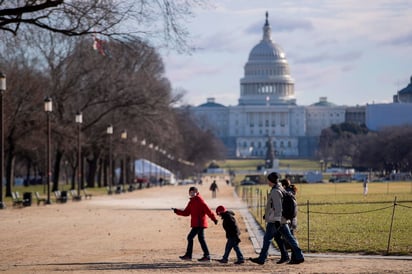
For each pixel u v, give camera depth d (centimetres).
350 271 4059
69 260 4831
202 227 4806
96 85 15675
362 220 7906
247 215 9488
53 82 14962
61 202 12288
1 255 5122
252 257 4984
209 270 4256
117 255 5122
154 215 9188
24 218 8488
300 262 4534
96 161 19775
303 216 8581
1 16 5706
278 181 4591
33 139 14500
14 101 13662
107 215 9119
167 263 4641
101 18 5725
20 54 14088
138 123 17438
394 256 4875
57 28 5812
